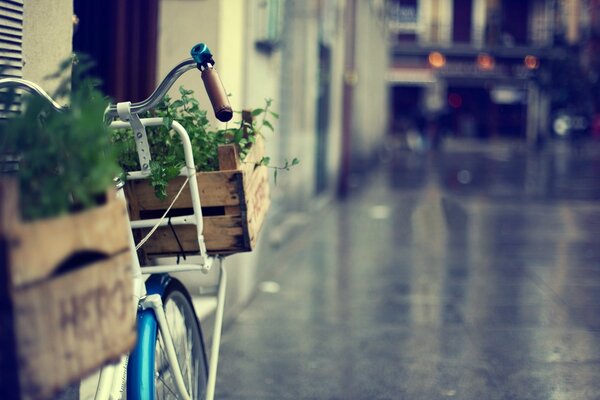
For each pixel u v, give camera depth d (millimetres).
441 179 25031
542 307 7941
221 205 3609
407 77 54844
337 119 18828
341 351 6445
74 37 6121
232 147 3609
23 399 1844
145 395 3166
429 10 54438
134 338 2334
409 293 8609
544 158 37188
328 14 16422
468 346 6578
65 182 2055
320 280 9297
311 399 5355
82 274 2059
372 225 14156
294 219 13711
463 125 57062
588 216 15609
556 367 6023
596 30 49188
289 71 13367
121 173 3293
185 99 3783
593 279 9367
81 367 2059
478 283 9133
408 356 6305
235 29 7574
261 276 9164
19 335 1829
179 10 7078
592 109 47500
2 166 2229
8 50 4055
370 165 30672
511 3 54812
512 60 54750
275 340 6754
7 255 1811
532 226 14086
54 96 2416
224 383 5648
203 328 6223
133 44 6875
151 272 3510
